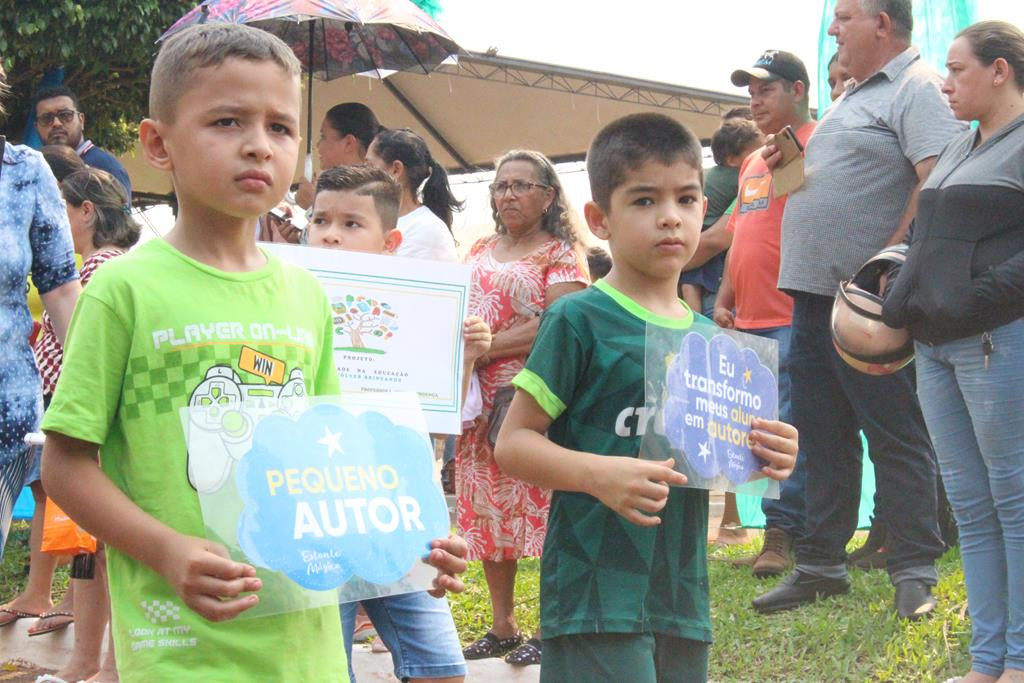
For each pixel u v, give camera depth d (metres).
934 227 4.13
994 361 3.97
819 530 5.10
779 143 5.06
